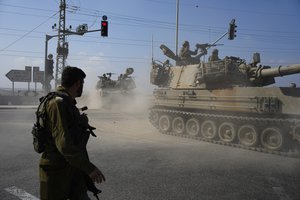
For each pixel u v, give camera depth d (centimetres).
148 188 759
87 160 382
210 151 1280
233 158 1144
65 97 402
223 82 1584
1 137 1534
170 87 1867
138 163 1023
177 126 1745
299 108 1264
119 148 1298
